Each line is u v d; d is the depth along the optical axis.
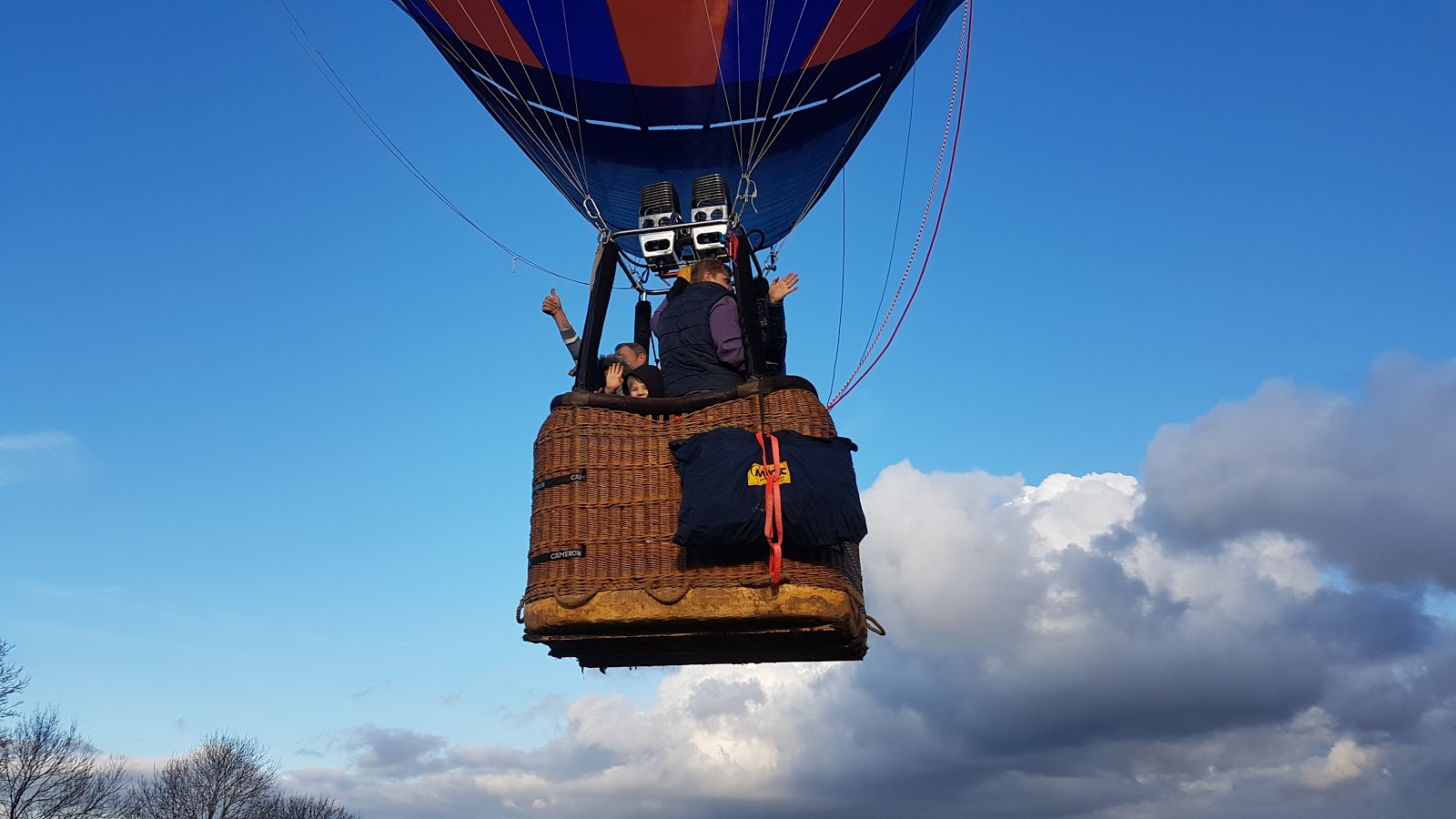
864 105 10.13
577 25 9.11
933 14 9.66
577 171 9.95
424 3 9.34
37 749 50.47
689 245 5.57
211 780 59.56
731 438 4.33
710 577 4.37
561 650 5.16
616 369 5.19
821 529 4.20
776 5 8.92
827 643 4.85
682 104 9.82
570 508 4.52
